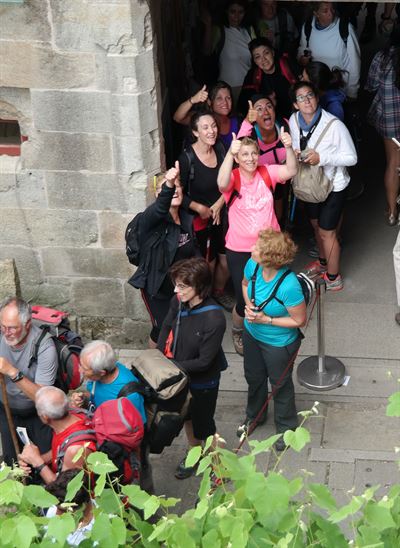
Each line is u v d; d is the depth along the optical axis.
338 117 8.60
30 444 6.12
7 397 6.55
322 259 8.87
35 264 8.29
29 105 7.66
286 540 3.65
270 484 3.88
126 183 7.83
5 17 7.27
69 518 3.89
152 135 7.71
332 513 3.86
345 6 9.54
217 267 8.52
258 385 7.12
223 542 3.87
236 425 7.47
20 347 6.46
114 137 7.64
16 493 4.04
